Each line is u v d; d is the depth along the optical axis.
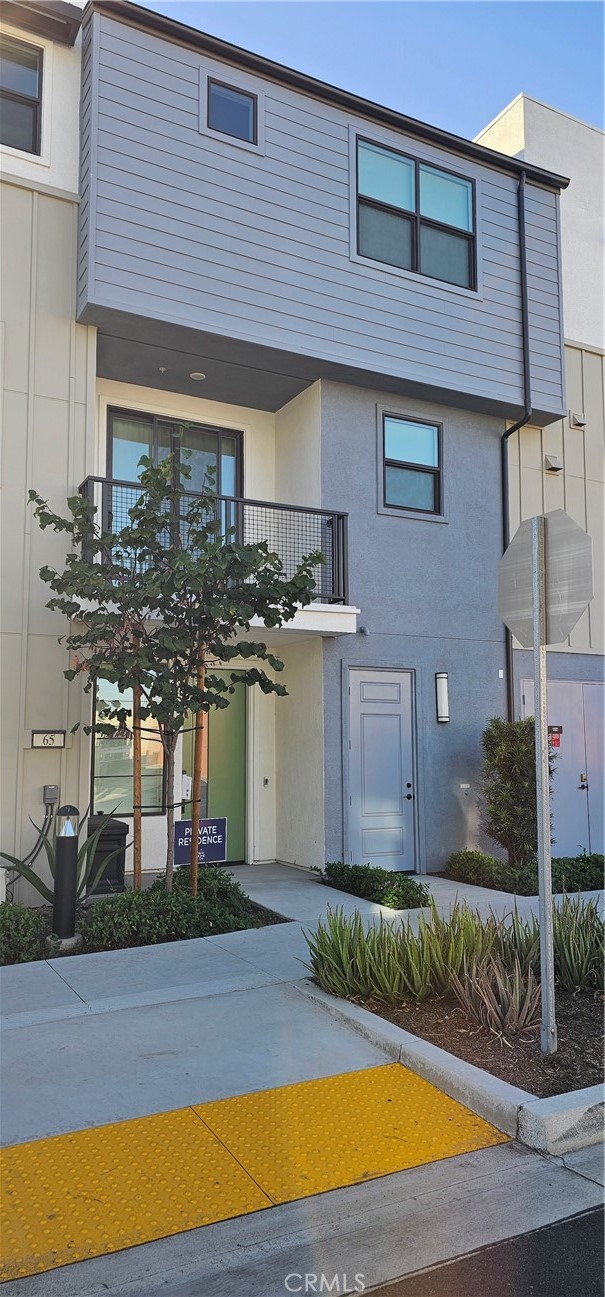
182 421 11.15
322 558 7.68
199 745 7.83
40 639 8.62
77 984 5.86
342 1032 5.06
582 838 12.36
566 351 13.41
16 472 8.68
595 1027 4.99
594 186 14.38
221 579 7.18
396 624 10.90
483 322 11.59
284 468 11.49
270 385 10.90
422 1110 4.15
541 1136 3.81
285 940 7.02
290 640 10.72
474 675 11.49
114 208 8.95
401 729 10.84
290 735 10.96
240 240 9.70
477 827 11.24
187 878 8.01
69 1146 3.71
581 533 4.63
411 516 11.19
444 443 11.62
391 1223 3.25
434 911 5.88
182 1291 2.86
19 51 9.34
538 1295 2.85
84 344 9.15
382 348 10.63
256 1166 3.59
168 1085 4.33
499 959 5.33
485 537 11.85
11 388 8.77
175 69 9.49
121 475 10.70
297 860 10.62
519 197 12.14
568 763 12.40
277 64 10.03
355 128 10.73
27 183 9.06
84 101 9.29
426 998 5.40
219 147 9.68
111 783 10.10
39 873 8.34
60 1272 2.92
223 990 5.74
